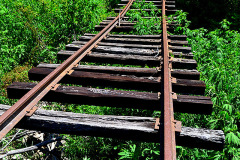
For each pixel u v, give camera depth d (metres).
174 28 6.74
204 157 2.97
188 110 2.78
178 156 2.79
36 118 2.34
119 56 4.38
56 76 3.18
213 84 4.00
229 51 5.36
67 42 7.39
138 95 2.86
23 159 4.46
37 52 7.03
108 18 8.32
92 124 2.30
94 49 4.84
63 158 4.12
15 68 6.16
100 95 2.86
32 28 6.99
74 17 7.22
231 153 2.91
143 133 2.26
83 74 3.43
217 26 10.83
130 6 9.31
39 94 2.69
